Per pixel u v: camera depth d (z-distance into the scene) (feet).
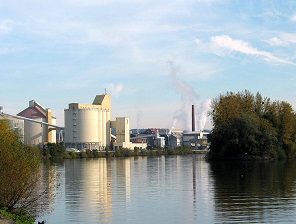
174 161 520.42
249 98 499.51
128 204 161.79
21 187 126.00
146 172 324.19
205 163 422.00
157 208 152.46
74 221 133.18
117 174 309.63
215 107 483.51
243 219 130.52
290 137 473.67
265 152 444.14
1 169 123.13
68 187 220.64
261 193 180.86
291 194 176.65
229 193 183.52
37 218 137.28
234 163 406.00
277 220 128.26
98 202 167.22
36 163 130.00
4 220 111.24
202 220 131.13
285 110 475.72
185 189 202.08
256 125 440.45
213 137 465.47
